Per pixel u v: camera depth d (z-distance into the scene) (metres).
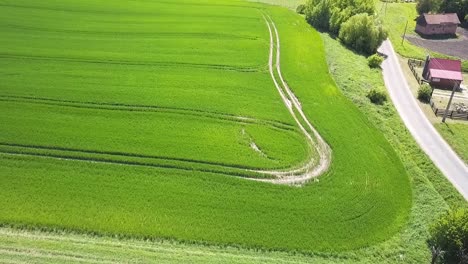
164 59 72.56
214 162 50.06
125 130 54.44
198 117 57.88
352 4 95.81
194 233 40.94
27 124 54.41
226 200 44.97
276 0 112.81
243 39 82.75
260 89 65.81
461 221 39.88
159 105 59.75
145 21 87.81
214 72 69.69
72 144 51.28
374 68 79.31
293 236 41.50
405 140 58.22
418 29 107.38
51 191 44.56
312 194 46.62
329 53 80.81
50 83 63.38
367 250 40.81
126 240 39.88
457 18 106.69
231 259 38.06
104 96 60.97
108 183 46.12
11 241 37.66
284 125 57.69
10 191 44.16
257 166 49.91
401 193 47.91
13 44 74.50
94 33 80.75
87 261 35.66
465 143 58.72
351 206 45.44
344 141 55.41
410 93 72.19
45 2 94.12
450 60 77.75
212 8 98.12
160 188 45.94
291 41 83.62
